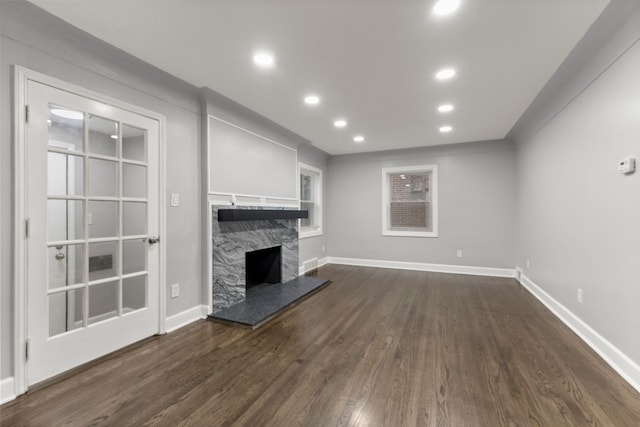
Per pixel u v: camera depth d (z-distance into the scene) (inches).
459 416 62.5
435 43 81.5
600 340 89.1
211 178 122.1
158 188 104.3
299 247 200.2
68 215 80.7
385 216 225.8
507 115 141.6
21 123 69.9
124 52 87.5
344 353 90.8
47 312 75.2
